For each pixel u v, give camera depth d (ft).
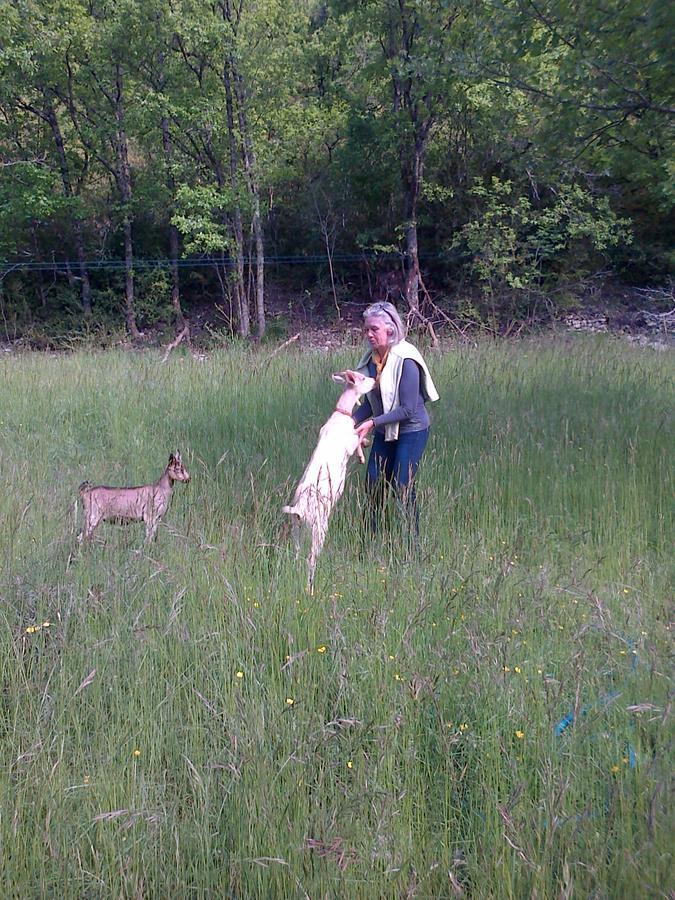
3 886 9.58
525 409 27.91
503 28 29.94
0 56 66.80
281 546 16.38
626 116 29.91
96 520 18.43
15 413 31.17
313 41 76.64
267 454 23.66
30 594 14.84
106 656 13.05
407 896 9.05
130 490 18.65
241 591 15.06
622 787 10.36
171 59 71.15
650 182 44.62
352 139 76.54
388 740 11.30
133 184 79.20
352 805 10.13
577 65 28.37
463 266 75.00
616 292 77.20
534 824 10.00
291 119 73.61
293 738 11.25
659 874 9.22
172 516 18.94
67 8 70.49
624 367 35.01
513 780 10.47
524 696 11.88
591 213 73.72
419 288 78.02
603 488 20.76
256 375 35.60
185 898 9.58
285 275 85.15
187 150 74.79
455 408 28.35
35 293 81.61
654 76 27.91
